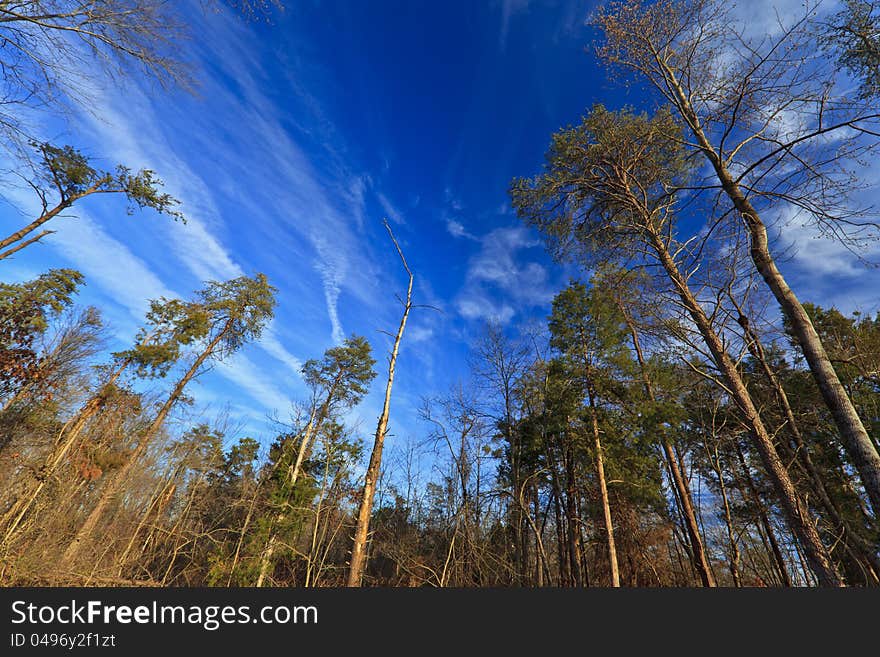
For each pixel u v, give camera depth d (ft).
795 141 24.07
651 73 34.32
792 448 48.88
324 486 66.90
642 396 55.93
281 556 66.08
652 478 60.23
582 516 64.90
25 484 47.65
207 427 85.92
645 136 35.32
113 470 59.98
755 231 27.91
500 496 61.77
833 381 22.81
